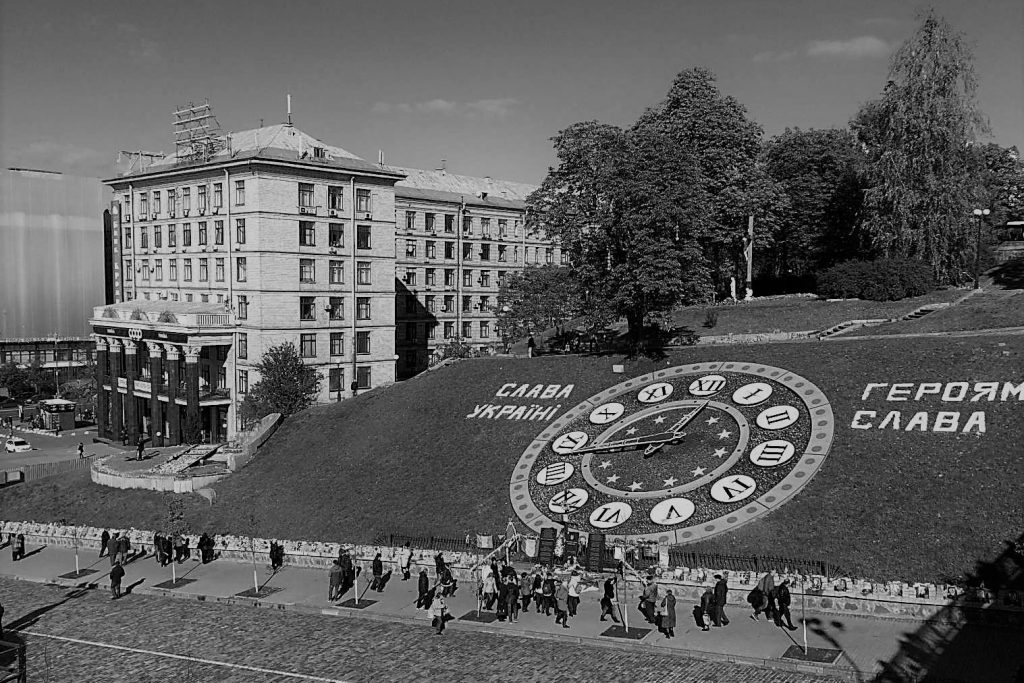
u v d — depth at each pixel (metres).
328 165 117.06
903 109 91.12
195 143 124.25
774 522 53.50
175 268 126.12
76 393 175.38
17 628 53.88
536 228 91.50
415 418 81.69
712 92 105.50
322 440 83.00
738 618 46.53
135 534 72.69
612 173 80.44
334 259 118.88
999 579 44.88
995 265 101.44
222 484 79.38
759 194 108.44
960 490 52.00
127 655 47.84
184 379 123.50
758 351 75.12
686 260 78.94
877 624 44.09
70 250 193.00
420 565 58.94
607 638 45.06
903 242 93.19
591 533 56.62
